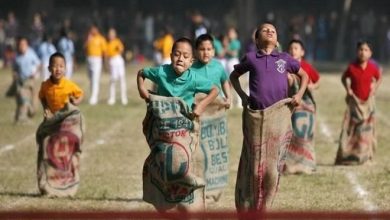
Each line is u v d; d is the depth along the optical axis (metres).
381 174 34.59
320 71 100.12
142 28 119.88
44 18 112.00
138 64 109.19
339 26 117.25
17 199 29.59
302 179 33.44
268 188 23.91
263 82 23.98
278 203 28.52
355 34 118.44
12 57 102.44
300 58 35.03
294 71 24.23
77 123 30.22
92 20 120.50
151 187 23.08
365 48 37.19
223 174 28.58
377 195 30.06
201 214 22.34
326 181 32.94
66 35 72.62
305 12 129.00
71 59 72.81
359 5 127.25
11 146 43.00
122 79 64.75
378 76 37.28
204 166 28.25
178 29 123.38
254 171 23.78
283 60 24.14
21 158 39.09
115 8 129.38
